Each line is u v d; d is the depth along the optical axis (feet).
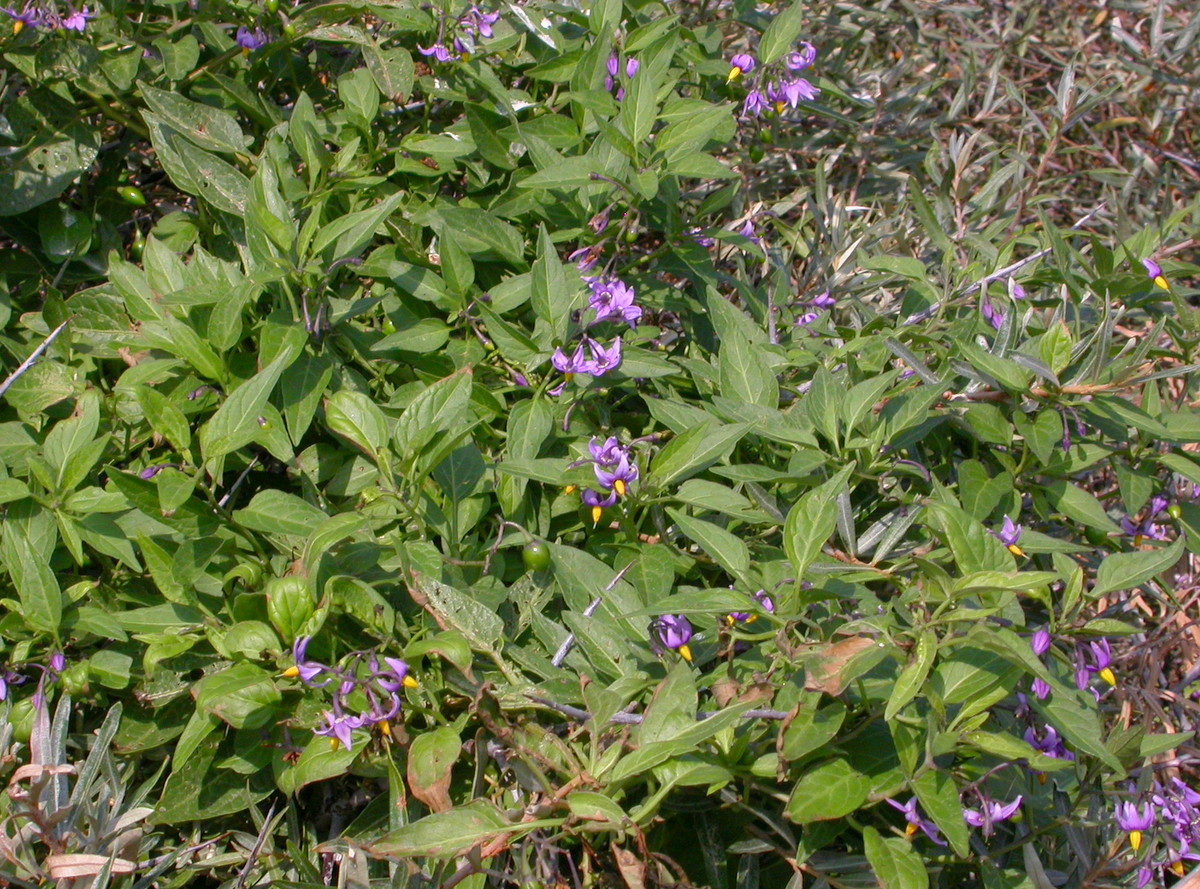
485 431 2.00
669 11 2.49
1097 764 1.82
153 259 1.98
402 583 1.80
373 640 1.76
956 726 1.66
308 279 1.95
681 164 2.07
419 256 2.15
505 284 2.08
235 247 2.18
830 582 1.79
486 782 1.76
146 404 1.72
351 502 1.91
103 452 1.90
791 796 1.62
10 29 2.09
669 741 1.58
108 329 2.01
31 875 1.62
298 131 2.12
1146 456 2.06
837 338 2.27
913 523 1.98
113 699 1.82
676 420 1.95
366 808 1.76
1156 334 1.91
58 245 2.14
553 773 1.68
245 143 2.19
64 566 1.86
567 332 1.97
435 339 2.02
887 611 1.73
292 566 1.76
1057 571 1.82
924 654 1.57
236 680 1.64
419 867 1.66
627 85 2.11
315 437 2.01
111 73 2.13
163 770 1.81
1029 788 1.83
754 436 2.05
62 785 1.70
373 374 2.09
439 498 1.89
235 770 1.75
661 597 1.81
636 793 1.75
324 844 1.73
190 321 1.95
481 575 1.87
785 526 1.67
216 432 1.72
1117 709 2.23
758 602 1.71
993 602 1.63
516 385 2.03
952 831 1.59
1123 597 2.24
